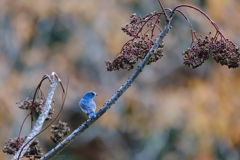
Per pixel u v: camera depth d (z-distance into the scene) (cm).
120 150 1861
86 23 1642
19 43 1658
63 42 1806
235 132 1549
